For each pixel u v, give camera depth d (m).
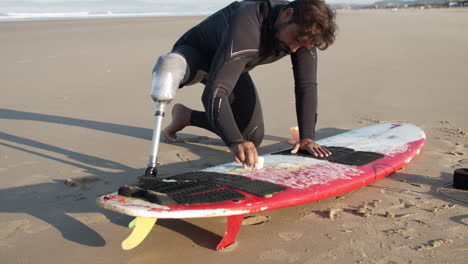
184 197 2.11
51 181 2.97
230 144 2.29
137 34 15.86
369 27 18.66
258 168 2.44
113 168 3.25
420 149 3.37
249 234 2.24
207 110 2.34
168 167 3.27
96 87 6.53
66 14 51.03
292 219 2.41
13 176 3.06
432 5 107.44
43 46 12.03
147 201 2.04
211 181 2.40
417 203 2.61
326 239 2.19
